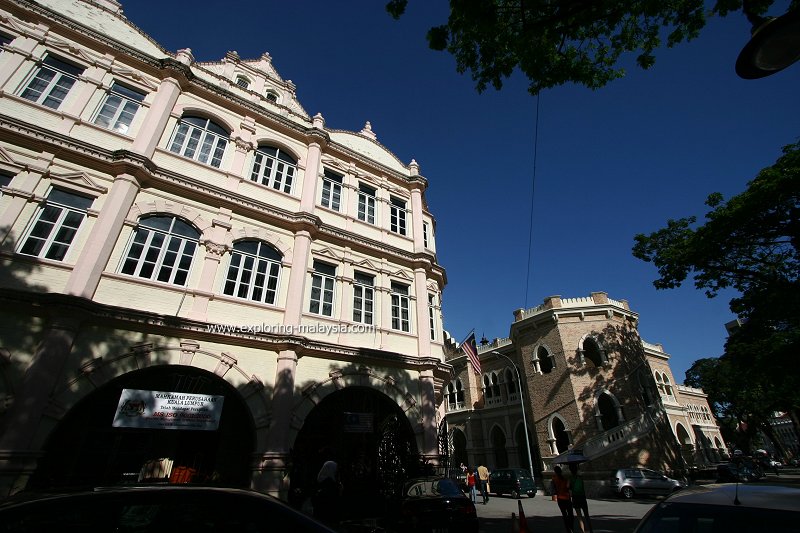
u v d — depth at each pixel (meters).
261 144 15.35
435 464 13.62
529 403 30.16
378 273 15.95
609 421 27.86
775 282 18.16
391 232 17.58
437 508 9.15
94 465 10.05
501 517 14.62
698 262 19.98
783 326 19.39
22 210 9.70
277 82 17.62
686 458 33.88
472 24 6.13
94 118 11.88
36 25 11.80
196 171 13.12
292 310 12.79
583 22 6.58
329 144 16.92
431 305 17.73
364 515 11.88
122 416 9.22
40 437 8.14
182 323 10.53
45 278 9.50
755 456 56.03
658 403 27.86
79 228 10.38
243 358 11.41
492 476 25.09
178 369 10.53
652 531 3.74
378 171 18.55
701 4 7.05
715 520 3.49
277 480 10.35
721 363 46.59
